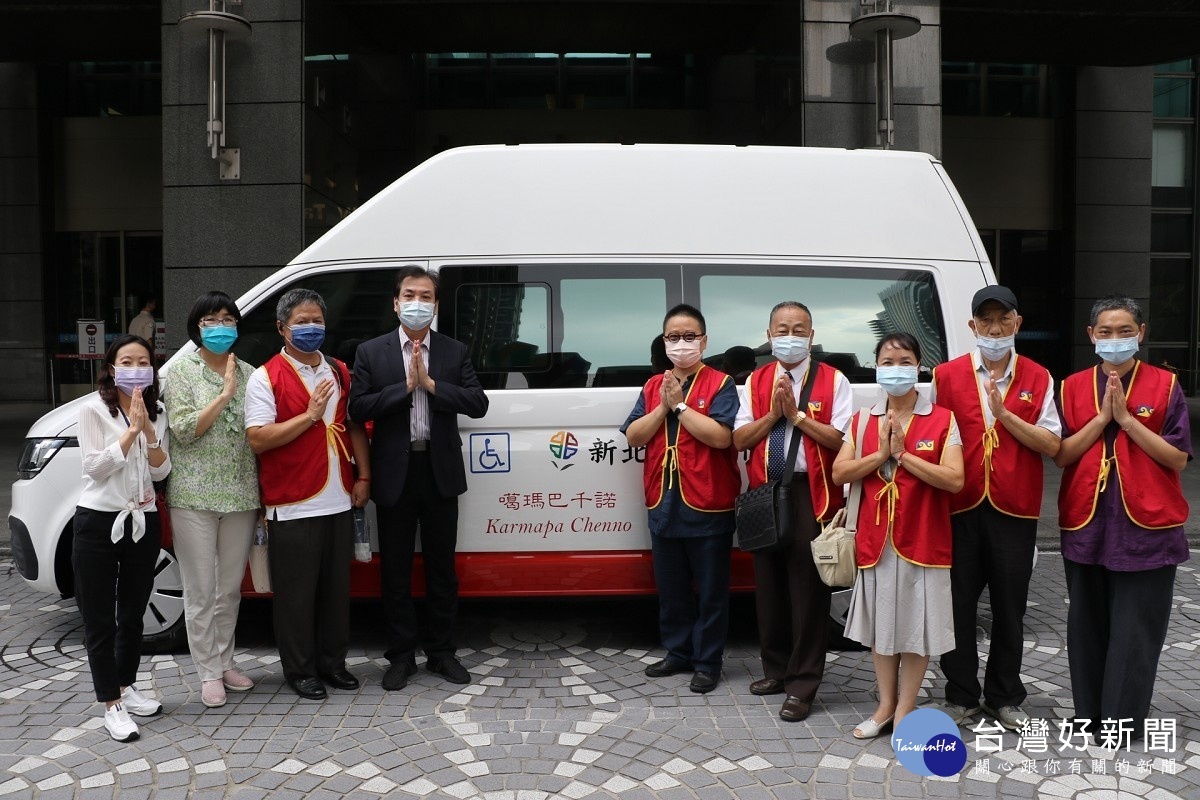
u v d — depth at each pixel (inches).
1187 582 221.0
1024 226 585.6
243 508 145.9
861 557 132.2
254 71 313.0
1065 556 134.1
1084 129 564.4
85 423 131.3
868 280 174.2
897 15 299.0
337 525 151.3
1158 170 619.8
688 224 172.9
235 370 144.6
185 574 145.6
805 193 175.3
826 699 151.0
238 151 314.3
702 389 152.2
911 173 178.1
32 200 574.9
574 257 170.9
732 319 171.8
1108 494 128.3
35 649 175.2
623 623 192.9
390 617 156.7
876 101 318.0
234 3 309.7
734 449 153.6
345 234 171.5
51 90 574.2
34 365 583.5
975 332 134.0
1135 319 124.9
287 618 148.9
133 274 583.5
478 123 519.5
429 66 518.3
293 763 127.3
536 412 167.9
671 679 159.9
